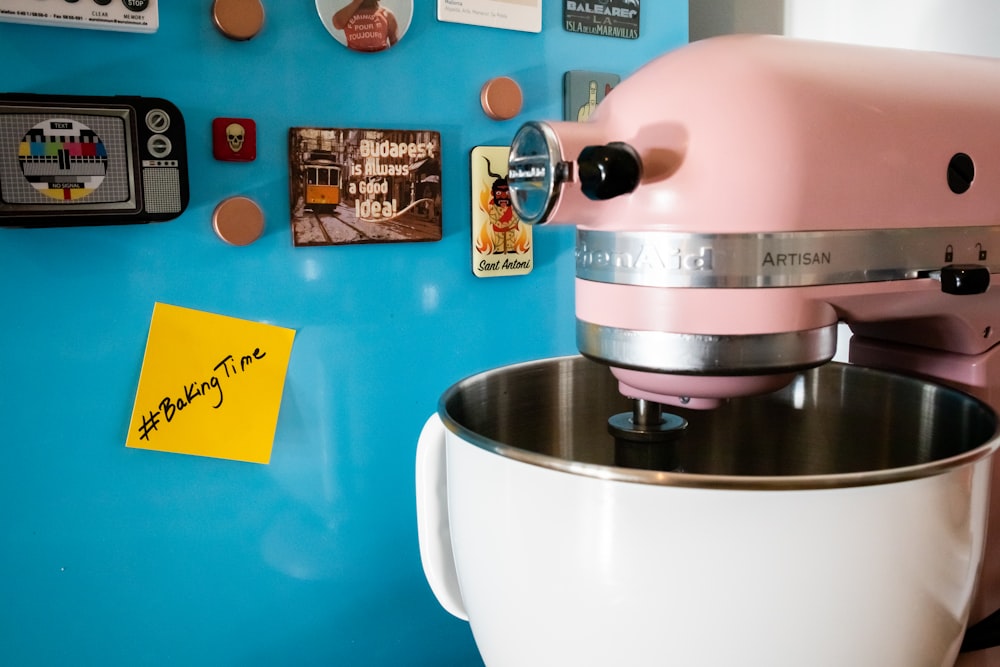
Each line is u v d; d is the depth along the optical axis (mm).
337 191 583
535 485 390
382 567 649
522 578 407
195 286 547
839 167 413
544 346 708
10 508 509
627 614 378
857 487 353
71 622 535
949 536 389
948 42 708
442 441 525
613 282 424
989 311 524
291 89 564
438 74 622
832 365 586
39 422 511
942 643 416
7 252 491
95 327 520
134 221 508
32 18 472
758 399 617
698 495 355
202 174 541
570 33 679
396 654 665
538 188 404
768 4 848
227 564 584
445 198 638
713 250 399
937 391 519
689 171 398
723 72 406
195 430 556
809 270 412
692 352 409
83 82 500
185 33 526
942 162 448
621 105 421
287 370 589
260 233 555
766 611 365
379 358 625
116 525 542
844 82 426
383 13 582
